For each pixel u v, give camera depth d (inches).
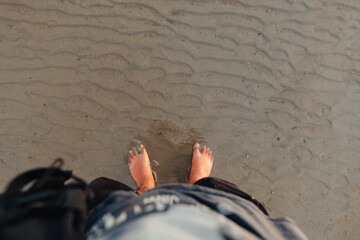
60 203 33.3
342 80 104.8
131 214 36.0
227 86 103.2
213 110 102.1
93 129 100.1
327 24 106.0
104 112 100.7
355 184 101.6
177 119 101.4
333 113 103.6
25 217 30.5
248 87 103.3
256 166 100.9
